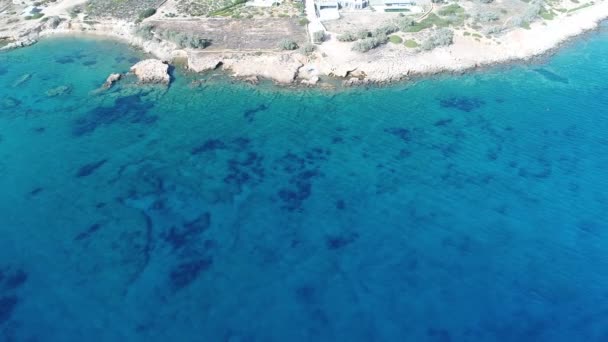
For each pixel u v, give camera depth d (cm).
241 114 8188
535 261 5375
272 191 6475
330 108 8306
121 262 5503
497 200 6197
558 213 5972
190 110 8312
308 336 4712
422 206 6147
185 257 5556
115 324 4844
